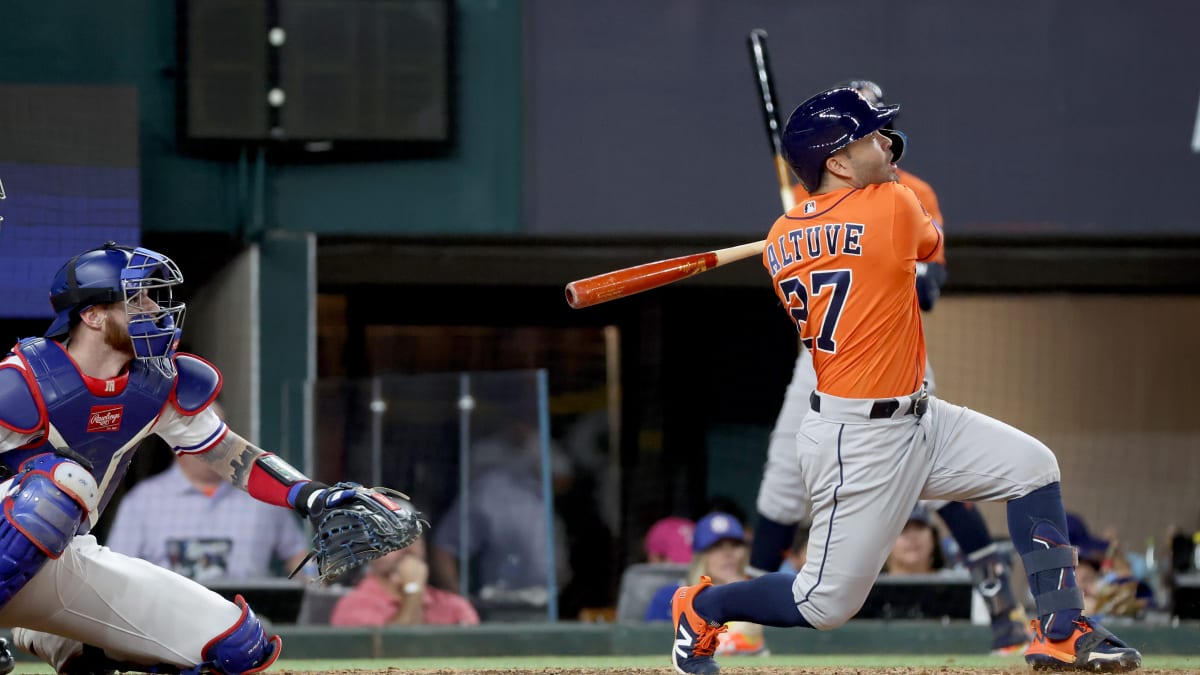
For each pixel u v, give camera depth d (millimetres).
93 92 29812
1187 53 32844
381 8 32250
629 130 32781
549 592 25094
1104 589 26375
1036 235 32969
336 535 12438
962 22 32750
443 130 32438
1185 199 32844
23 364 11781
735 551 23484
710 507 32125
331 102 32188
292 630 22562
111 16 31781
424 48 32406
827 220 12625
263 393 32156
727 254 13664
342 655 22547
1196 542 31375
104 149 29734
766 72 18453
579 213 32844
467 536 25375
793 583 12930
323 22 32156
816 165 12773
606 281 13281
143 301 11938
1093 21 32875
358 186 32719
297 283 32625
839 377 12555
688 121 32750
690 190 32781
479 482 25609
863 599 12812
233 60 31984
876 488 12477
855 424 12461
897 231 12391
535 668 15594
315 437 26719
